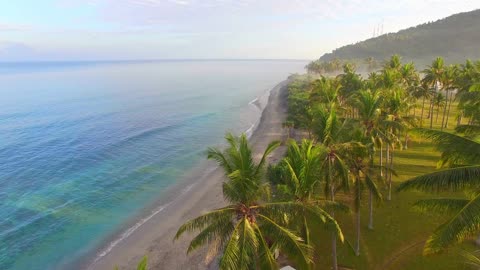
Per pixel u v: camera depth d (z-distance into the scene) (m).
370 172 22.28
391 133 29.80
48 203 37.69
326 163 21.19
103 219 34.12
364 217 28.45
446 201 14.61
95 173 47.28
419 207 15.43
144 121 84.12
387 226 26.92
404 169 38.72
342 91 52.47
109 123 80.75
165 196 39.59
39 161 52.06
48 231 31.78
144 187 42.44
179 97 130.62
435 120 63.38
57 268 26.48
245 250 14.44
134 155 55.88
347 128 23.55
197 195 39.34
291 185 18.03
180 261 26.44
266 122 78.38
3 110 96.50
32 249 28.91
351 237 25.81
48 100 117.00
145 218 34.19
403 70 65.94
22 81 194.50
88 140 64.69
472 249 22.27
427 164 40.12
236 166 17.38
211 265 25.20
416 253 23.23
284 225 17.81
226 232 16.19
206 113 96.69
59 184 43.19
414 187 13.84
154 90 154.62
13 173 46.81
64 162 51.75
